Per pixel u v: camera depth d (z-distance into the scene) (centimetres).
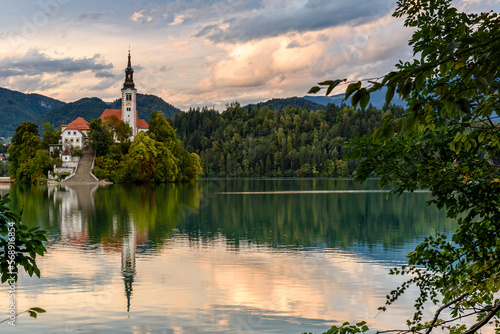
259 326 1507
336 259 2556
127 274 2183
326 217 4697
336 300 1773
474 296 573
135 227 3875
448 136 586
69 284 1981
